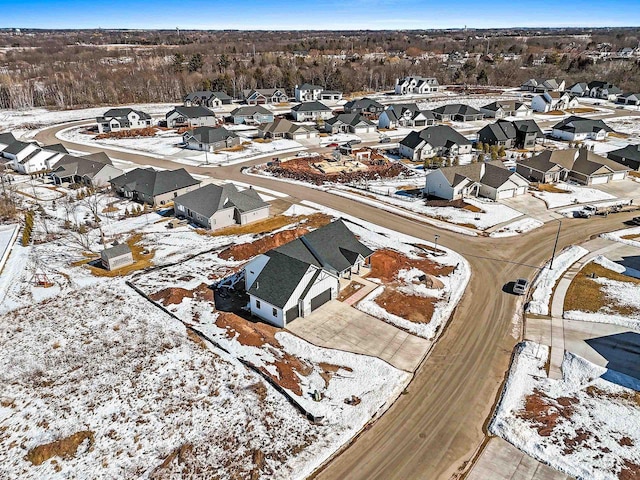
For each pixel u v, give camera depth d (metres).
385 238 46.81
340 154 73.50
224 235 47.94
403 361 29.66
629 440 23.59
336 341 31.39
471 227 49.81
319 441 23.75
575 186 62.53
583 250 44.41
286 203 56.78
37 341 31.53
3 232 49.06
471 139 88.81
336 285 36.19
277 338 31.64
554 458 22.61
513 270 41.00
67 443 23.66
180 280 39.12
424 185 63.31
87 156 68.12
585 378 28.11
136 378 27.97
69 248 45.34
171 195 57.19
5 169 70.94
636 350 30.55
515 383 27.70
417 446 23.58
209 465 22.38
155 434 24.17
